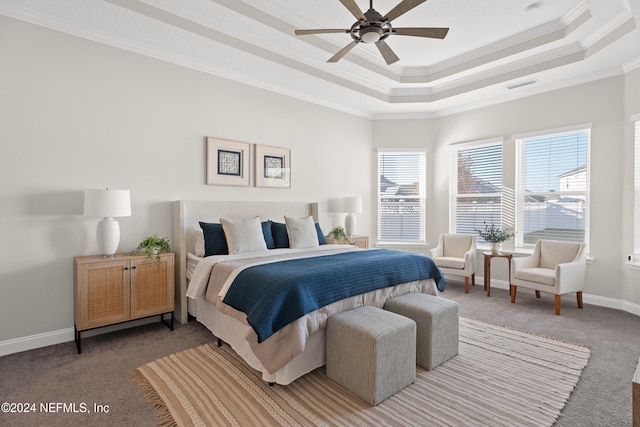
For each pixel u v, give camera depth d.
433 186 5.88
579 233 4.38
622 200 3.96
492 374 2.41
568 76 4.26
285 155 4.75
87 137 3.15
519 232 4.93
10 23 2.77
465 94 4.94
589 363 2.58
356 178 5.76
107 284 2.95
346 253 3.60
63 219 3.03
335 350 2.29
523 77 4.29
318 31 2.61
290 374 2.20
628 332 3.22
